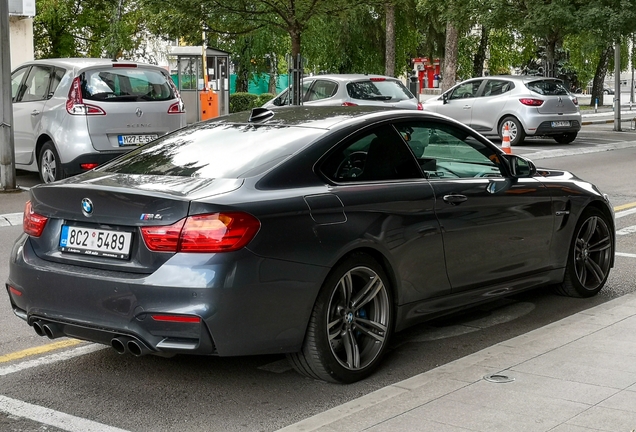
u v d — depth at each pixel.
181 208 4.45
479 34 49.09
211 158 5.09
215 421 4.48
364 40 42.22
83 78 12.53
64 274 4.74
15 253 5.12
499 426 3.96
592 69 52.06
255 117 5.61
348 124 5.27
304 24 22.59
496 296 6.02
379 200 5.10
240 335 4.46
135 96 12.72
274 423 4.45
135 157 5.45
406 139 5.51
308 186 4.87
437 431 3.93
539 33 25.14
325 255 4.73
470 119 22.83
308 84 19.56
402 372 5.24
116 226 4.68
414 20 41.72
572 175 6.96
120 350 4.61
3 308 6.80
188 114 28.55
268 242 4.52
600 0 24.88
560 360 4.95
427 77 46.84
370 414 4.15
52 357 5.55
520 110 21.70
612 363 4.88
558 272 6.58
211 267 4.37
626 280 7.56
